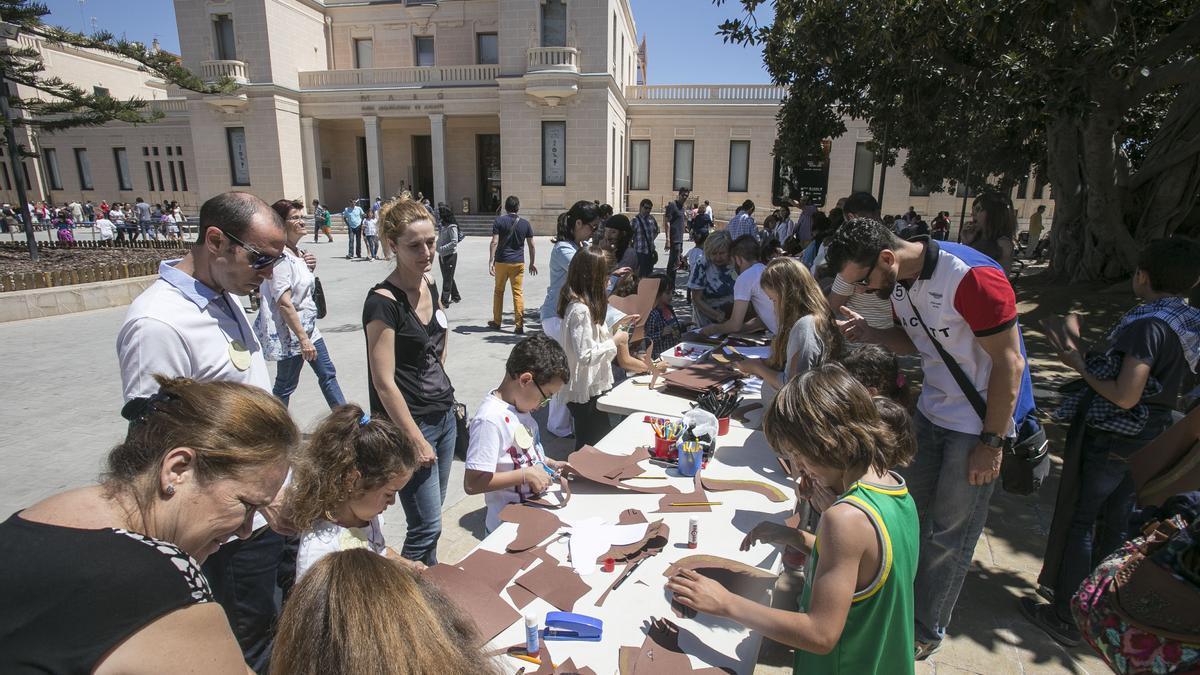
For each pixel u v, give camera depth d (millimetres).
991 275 2117
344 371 6285
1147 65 6059
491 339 7664
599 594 1739
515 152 24078
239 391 1117
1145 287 2439
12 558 844
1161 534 1299
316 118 26172
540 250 19750
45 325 8406
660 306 5590
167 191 30438
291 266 4121
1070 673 2477
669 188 27797
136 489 991
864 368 2424
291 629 870
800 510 2641
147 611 866
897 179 26281
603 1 22594
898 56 6496
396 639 834
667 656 1491
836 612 1360
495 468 2352
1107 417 2449
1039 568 3182
